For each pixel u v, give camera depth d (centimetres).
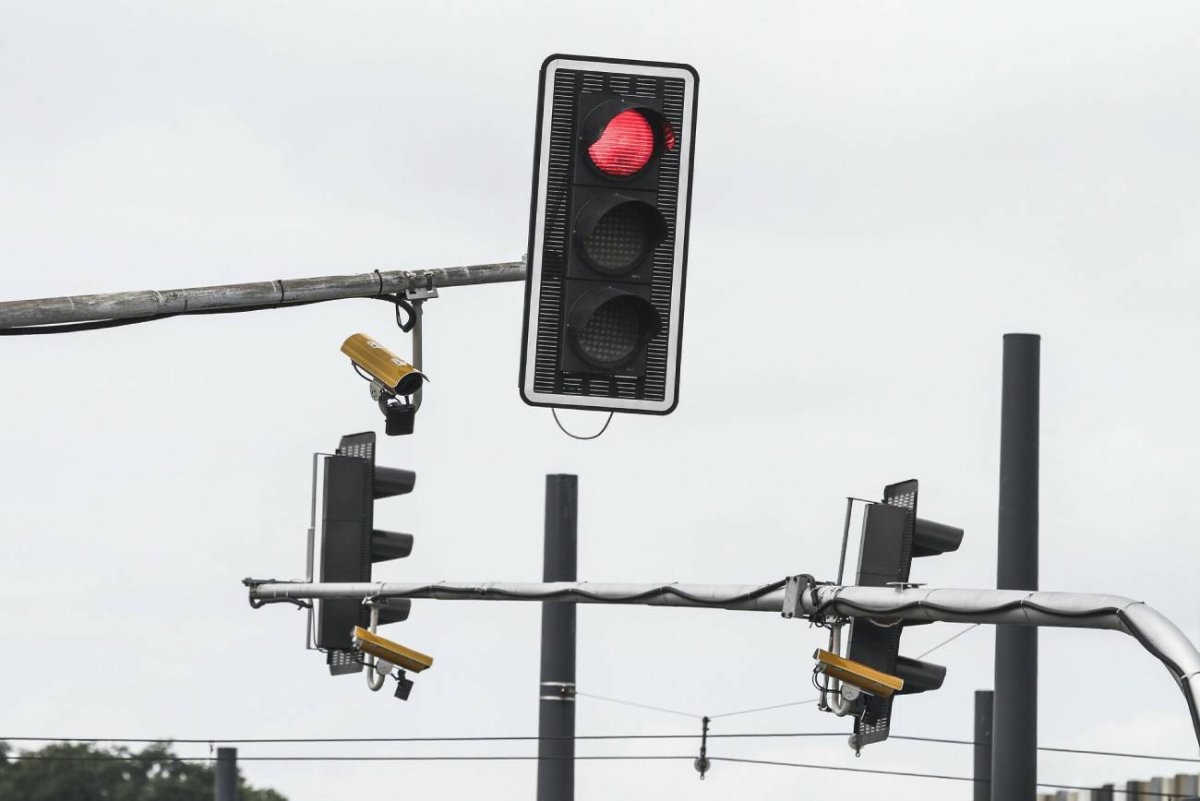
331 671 4194
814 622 3100
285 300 3047
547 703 6247
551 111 2541
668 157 2547
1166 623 2366
